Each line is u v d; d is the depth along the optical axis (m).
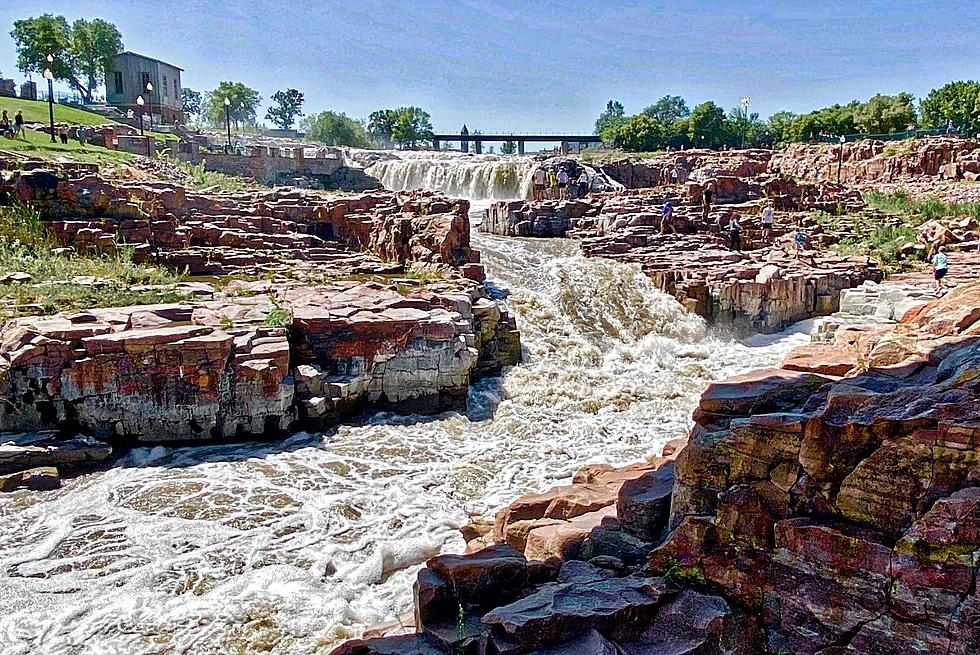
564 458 12.31
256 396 12.54
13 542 9.18
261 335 13.34
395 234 21.84
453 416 14.05
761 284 20.41
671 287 20.95
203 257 19.94
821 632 5.26
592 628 5.36
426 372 14.17
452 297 16.08
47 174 20.47
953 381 5.28
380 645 5.69
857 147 52.28
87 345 11.99
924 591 4.82
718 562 5.76
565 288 20.42
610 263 22.27
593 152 64.44
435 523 9.90
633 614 5.50
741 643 5.47
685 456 6.20
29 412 12.00
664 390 15.82
